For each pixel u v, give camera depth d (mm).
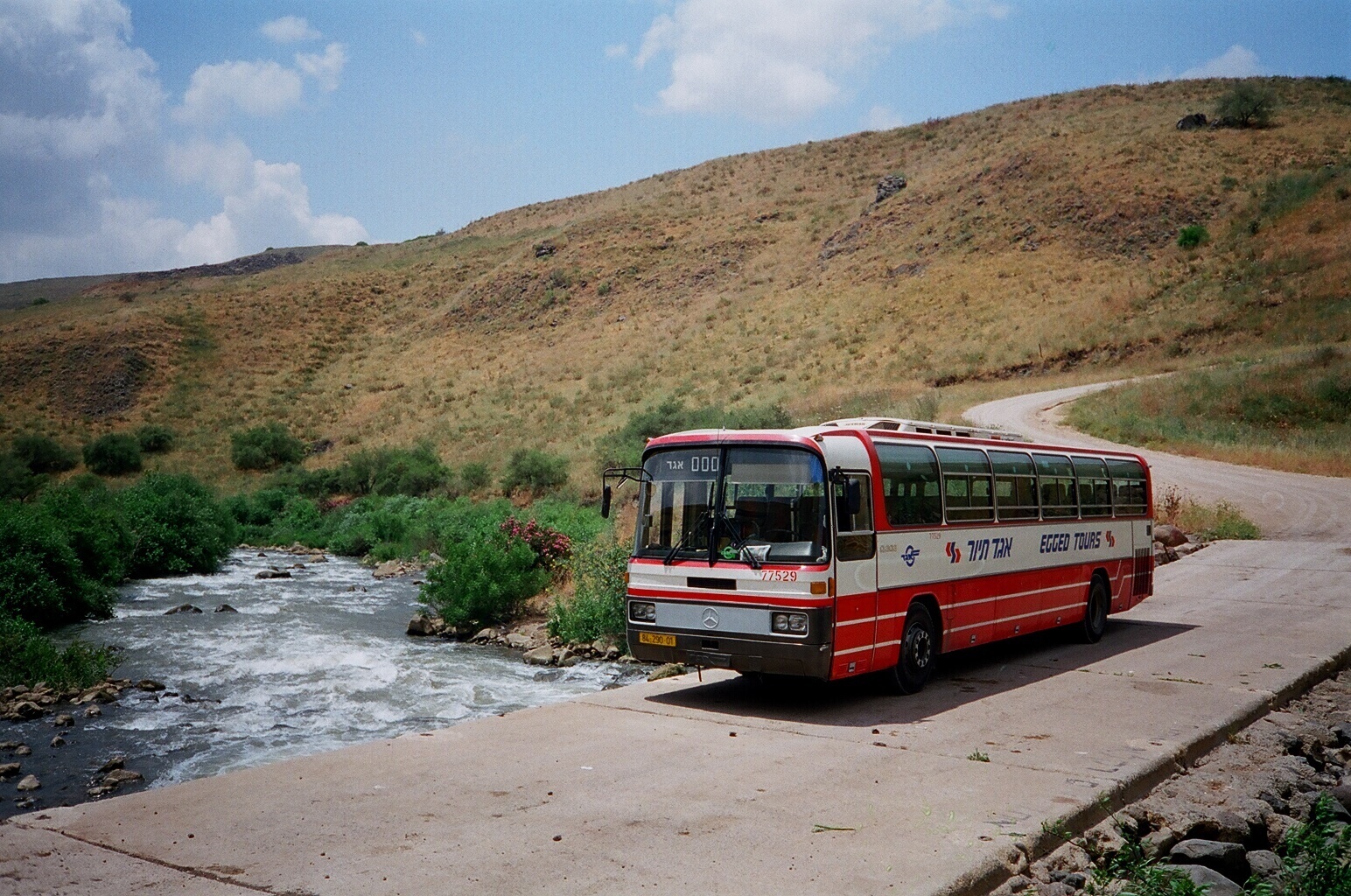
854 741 8516
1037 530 12969
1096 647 13664
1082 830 6555
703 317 81500
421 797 6902
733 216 106125
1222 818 6809
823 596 9258
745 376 64438
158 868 5566
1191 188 74750
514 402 71125
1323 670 11805
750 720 9344
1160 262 67125
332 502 51094
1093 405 46062
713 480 9992
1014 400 49875
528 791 7055
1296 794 7625
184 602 23125
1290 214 65812
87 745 11484
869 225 89625
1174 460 36969
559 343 85125
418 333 96812
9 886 5262
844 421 10859
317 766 7691
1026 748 8227
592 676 15070
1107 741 8438
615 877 5453
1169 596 17953
